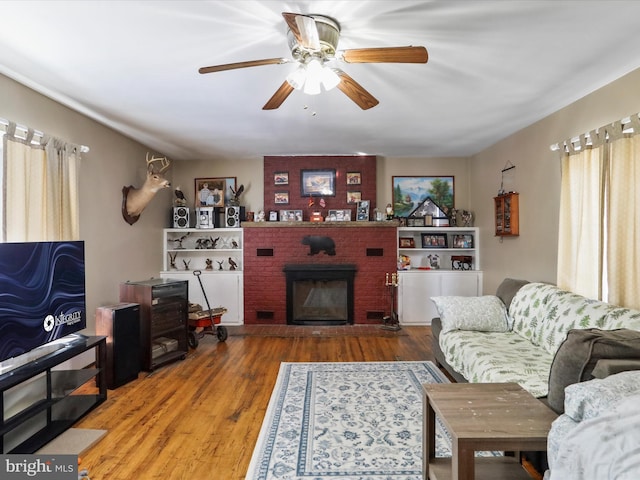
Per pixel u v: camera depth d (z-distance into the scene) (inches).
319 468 79.5
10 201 104.1
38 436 87.6
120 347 124.1
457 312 133.5
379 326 206.7
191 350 164.7
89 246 144.6
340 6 75.2
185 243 224.8
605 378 58.7
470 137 177.0
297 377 131.6
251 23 81.3
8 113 107.7
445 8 75.9
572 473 49.9
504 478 68.1
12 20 78.7
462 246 218.1
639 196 97.3
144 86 114.3
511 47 91.8
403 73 106.3
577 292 118.9
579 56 96.3
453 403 67.1
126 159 172.6
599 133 109.4
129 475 77.4
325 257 213.2
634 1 73.5
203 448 87.3
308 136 174.6
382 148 201.3
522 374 91.3
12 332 85.4
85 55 94.6
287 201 219.9
